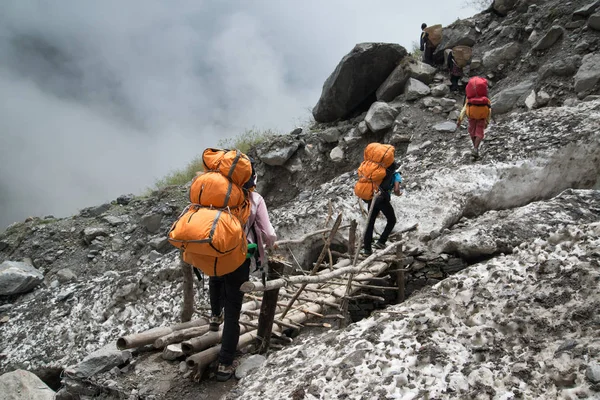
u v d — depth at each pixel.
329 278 4.37
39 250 11.30
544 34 11.75
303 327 5.07
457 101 11.40
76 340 6.52
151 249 10.42
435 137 10.16
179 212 11.07
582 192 6.80
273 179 11.93
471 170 7.54
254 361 4.16
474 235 6.15
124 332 6.38
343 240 7.26
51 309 7.25
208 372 4.21
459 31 13.12
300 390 2.99
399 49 12.12
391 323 3.35
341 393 2.86
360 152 11.27
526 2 12.93
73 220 12.20
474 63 12.25
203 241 3.47
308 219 7.67
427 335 3.08
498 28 12.87
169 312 6.44
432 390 2.66
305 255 7.50
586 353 2.53
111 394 4.21
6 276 8.85
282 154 11.55
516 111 10.28
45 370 6.21
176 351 4.47
